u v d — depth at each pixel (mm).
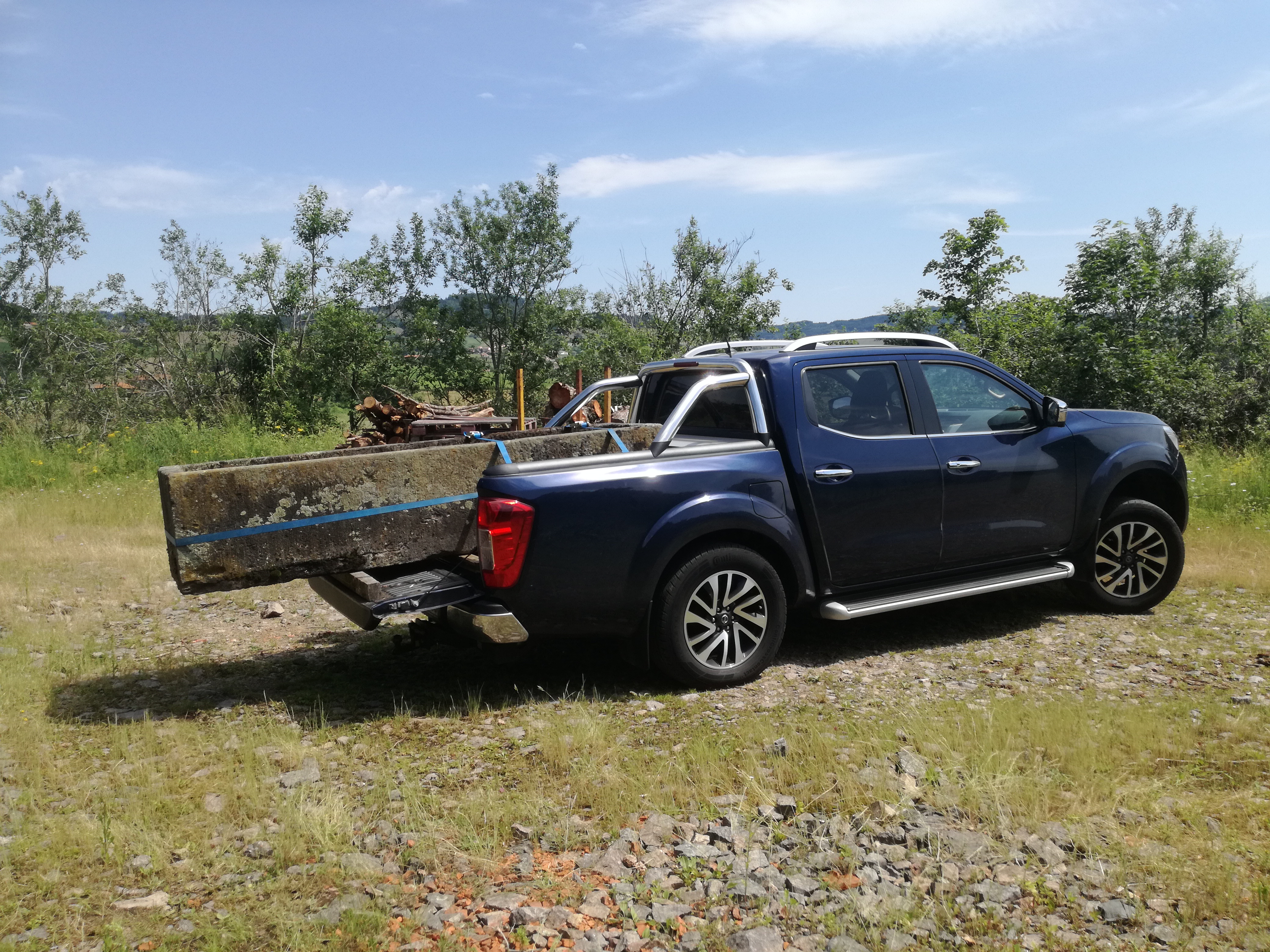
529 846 3004
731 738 3898
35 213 24641
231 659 5387
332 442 17625
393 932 2512
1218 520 8820
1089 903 2598
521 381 11133
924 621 5859
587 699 4543
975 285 17297
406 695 4680
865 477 5031
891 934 2441
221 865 2887
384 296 27922
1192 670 4723
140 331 25938
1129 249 15594
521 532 4258
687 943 2430
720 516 4609
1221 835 2943
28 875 2834
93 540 9031
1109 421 5977
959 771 3389
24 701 4582
